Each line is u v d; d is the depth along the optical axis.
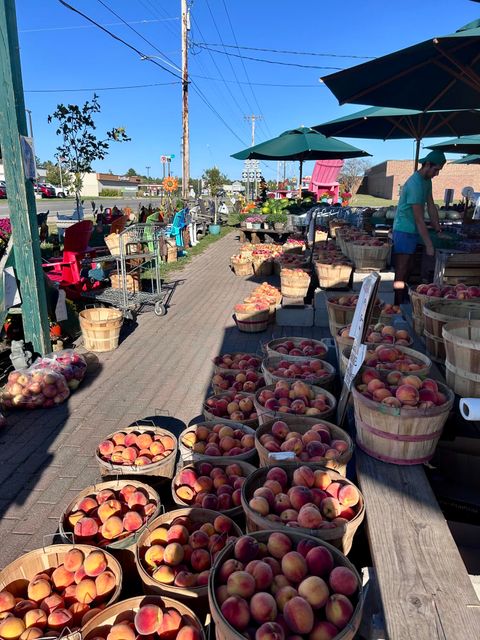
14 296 5.70
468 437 3.01
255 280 12.02
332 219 13.44
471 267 6.27
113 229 10.68
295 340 5.02
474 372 2.97
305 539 2.11
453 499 3.04
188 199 22.00
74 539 2.77
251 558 2.06
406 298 7.35
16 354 5.58
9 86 5.32
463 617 1.92
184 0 21.27
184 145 22.39
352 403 3.44
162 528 2.70
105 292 8.67
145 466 3.35
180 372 6.00
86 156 12.18
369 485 2.65
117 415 4.89
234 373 4.89
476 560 2.78
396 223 6.82
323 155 16.86
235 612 1.79
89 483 3.80
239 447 3.51
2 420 4.59
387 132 11.60
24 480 3.84
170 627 2.08
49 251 11.68
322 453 2.76
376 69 5.07
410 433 2.71
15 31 5.34
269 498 2.43
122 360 6.43
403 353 3.51
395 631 1.87
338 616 1.80
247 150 15.20
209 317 8.56
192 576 2.36
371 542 2.30
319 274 7.81
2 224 8.90
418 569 2.14
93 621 2.12
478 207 7.72
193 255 16.31
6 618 2.25
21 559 2.53
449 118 10.17
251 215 19.33
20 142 5.45
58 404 5.11
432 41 4.03
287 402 3.48
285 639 1.75
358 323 3.24
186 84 21.83
